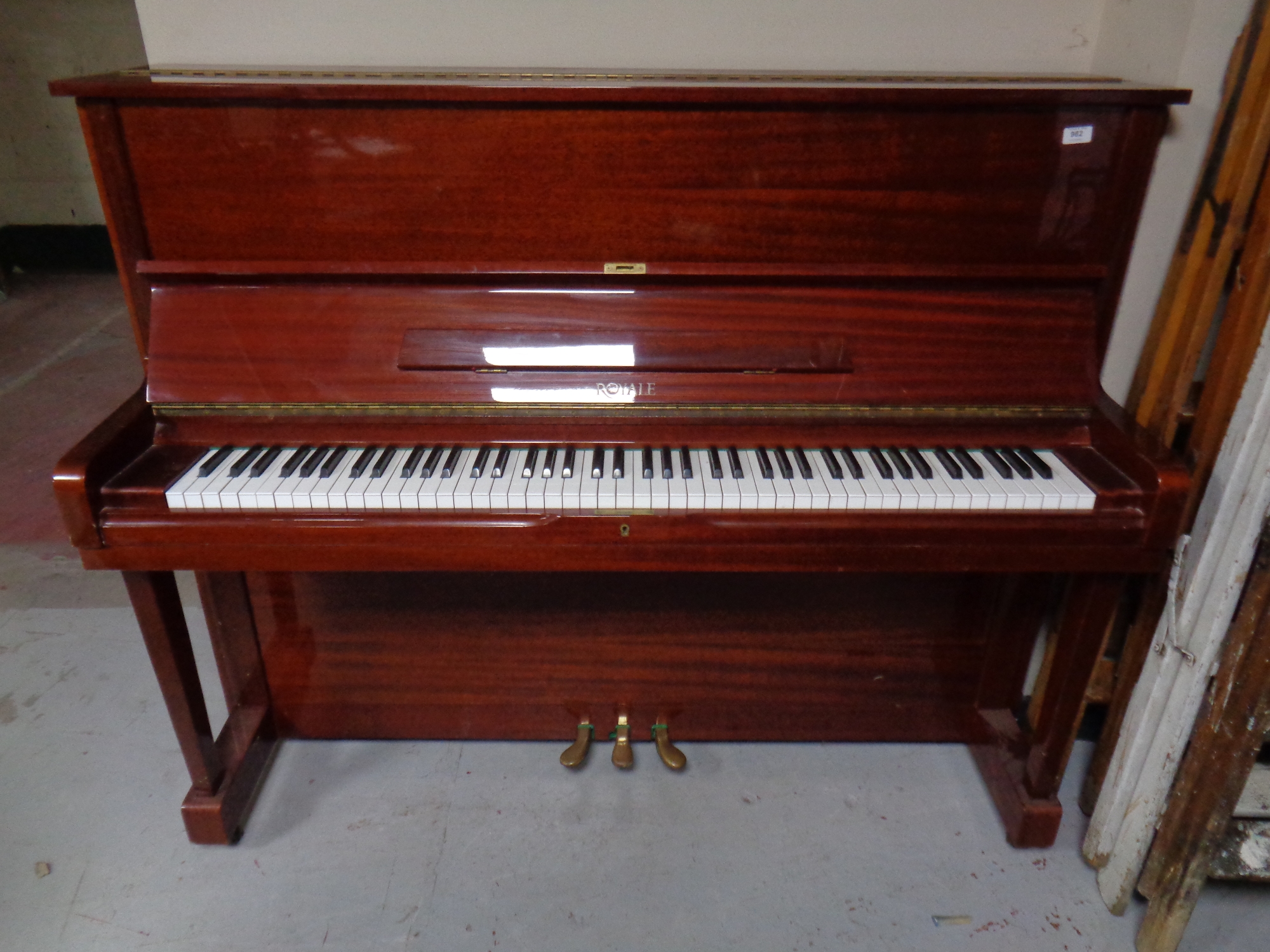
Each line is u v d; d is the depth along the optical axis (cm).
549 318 161
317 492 147
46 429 383
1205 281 165
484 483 150
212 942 170
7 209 590
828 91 152
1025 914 178
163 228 162
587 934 172
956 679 210
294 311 161
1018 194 162
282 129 156
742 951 169
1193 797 157
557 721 216
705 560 153
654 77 174
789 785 208
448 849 190
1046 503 148
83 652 252
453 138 157
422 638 204
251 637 202
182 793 204
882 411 163
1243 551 143
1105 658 210
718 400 161
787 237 165
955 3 191
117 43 562
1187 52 160
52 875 183
